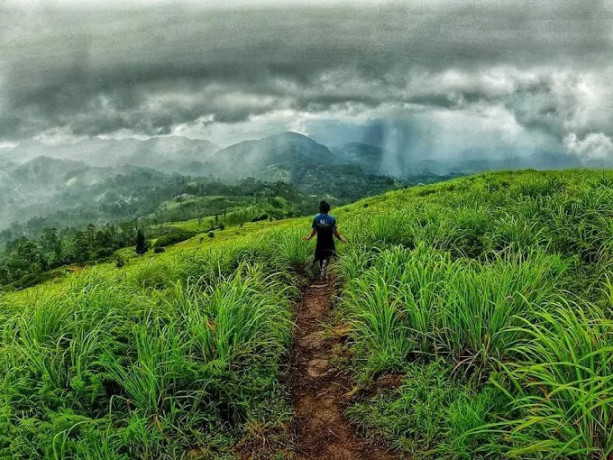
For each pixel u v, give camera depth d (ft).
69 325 17.90
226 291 21.53
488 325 16.35
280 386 17.54
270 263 32.81
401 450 13.42
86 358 16.49
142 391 15.43
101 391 15.33
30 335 17.67
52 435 13.10
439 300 18.03
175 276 28.09
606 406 10.62
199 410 15.49
